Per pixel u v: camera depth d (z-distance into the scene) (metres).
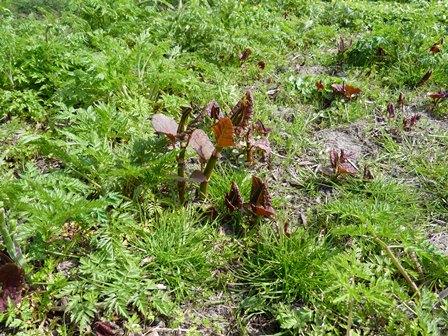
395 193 0.88
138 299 0.65
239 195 0.79
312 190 0.90
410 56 1.37
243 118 0.83
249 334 0.66
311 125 1.11
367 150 1.04
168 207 0.82
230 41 1.35
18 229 0.67
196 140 0.77
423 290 0.67
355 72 1.36
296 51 1.48
